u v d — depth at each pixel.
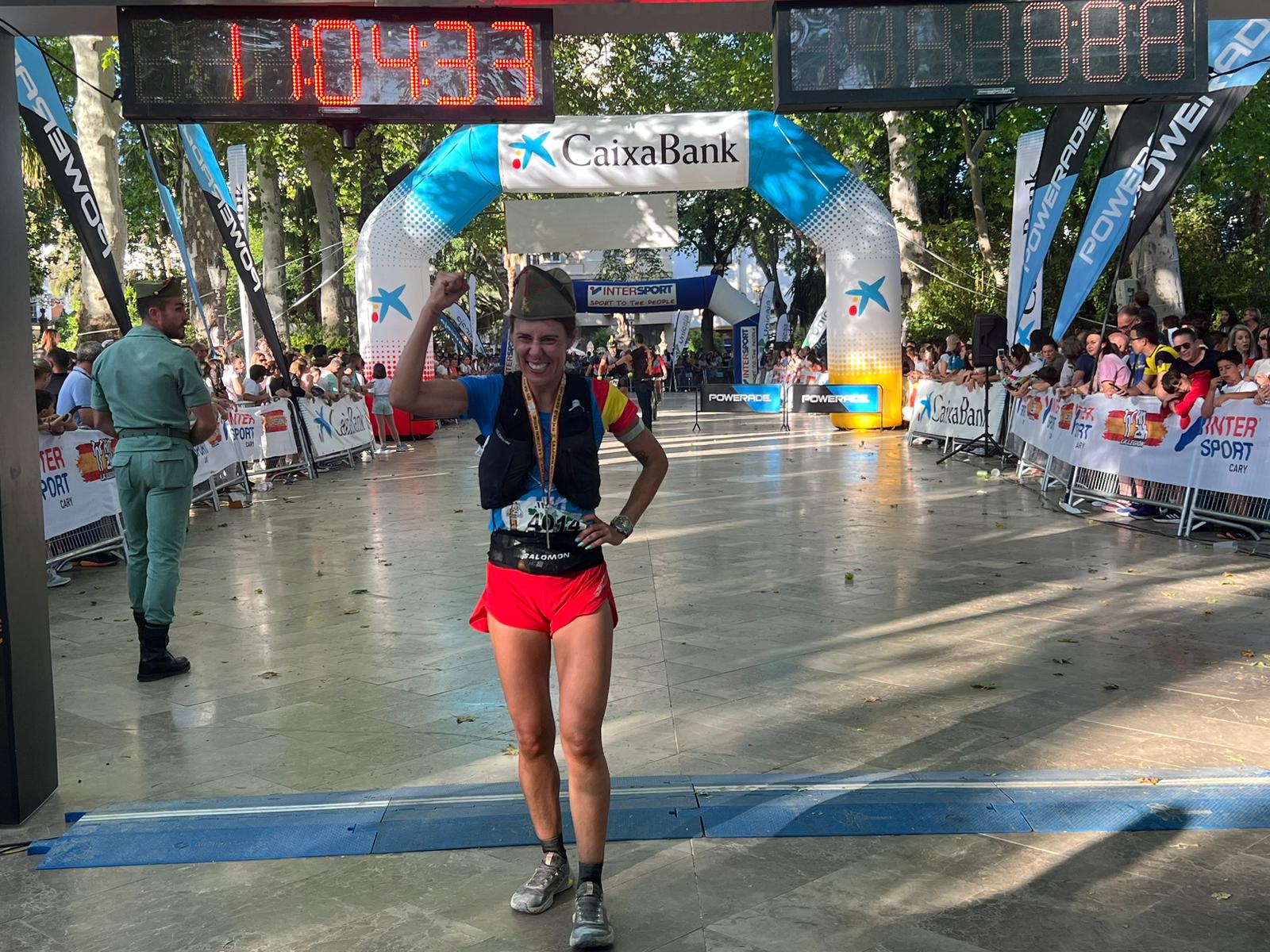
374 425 21.61
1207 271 23.88
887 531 9.23
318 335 30.19
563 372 3.00
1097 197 12.80
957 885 3.09
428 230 19.38
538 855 3.35
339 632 6.22
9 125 3.70
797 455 16.27
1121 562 7.69
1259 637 5.65
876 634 5.89
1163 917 2.90
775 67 4.63
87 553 8.34
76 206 10.27
